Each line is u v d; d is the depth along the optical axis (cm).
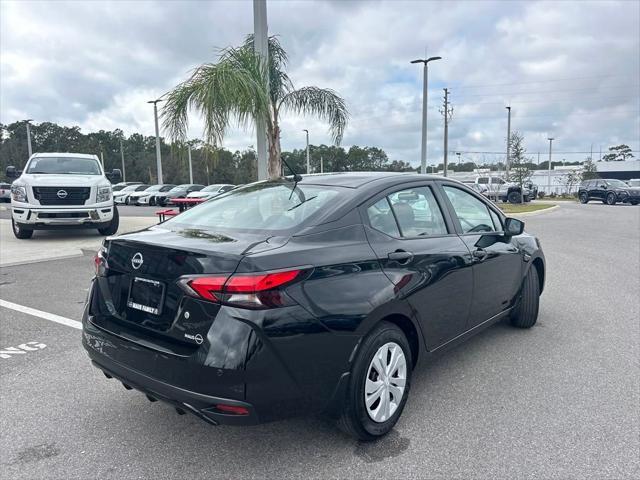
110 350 302
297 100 1124
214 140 925
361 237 320
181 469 288
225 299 258
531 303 518
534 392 382
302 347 269
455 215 414
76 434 327
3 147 9256
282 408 270
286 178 409
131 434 327
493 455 298
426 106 2380
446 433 324
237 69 906
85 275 823
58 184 1153
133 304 301
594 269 902
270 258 269
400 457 298
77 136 10056
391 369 320
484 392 383
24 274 830
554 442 311
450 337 387
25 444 314
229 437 322
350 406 296
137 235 328
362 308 293
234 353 253
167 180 8250
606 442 310
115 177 1337
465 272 391
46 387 397
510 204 3453
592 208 3081
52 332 531
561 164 9862
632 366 432
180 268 274
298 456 300
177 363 265
